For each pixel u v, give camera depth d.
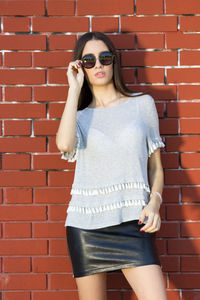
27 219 2.74
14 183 2.74
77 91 2.29
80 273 2.15
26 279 2.73
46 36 2.75
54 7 2.75
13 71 2.75
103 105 2.41
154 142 2.30
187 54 2.74
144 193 2.17
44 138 2.76
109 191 2.15
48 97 2.75
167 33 2.75
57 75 2.76
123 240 2.11
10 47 2.75
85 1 2.74
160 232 2.73
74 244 2.19
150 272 2.03
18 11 2.75
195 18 2.74
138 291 2.04
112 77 2.44
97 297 2.15
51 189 2.75
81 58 2.44
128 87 2.75
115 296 2.73
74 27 2.75
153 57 2.74
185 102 2.74
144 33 2.74
